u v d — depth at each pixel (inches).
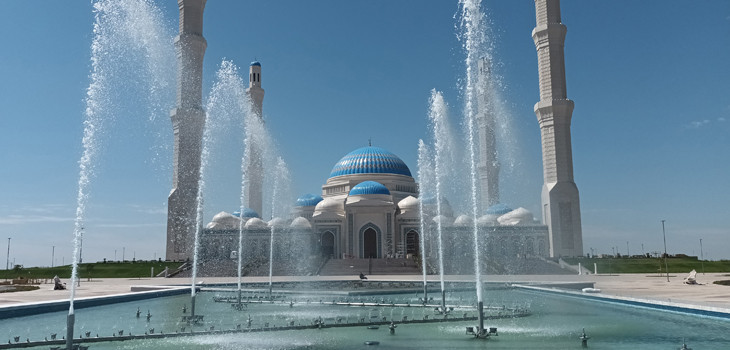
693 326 960.9
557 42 4097.0
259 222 3956.7
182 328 938.1
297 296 1718.8
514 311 1178.6
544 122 4104.3
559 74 4079.7
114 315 1229.1
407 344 789.9
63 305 1322.6
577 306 1353.3
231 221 4082.2
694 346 757.9
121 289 2138.3
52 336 829.2
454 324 1006.4
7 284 2556.6
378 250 3846.0
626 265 3481.8
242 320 1121.4
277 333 904.9
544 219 4074.8
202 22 4313.5
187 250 4013.3
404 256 3811.5
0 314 1133.1
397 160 4596.5
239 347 780.6
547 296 1696.6
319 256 3688.5
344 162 4613.7
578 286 1990.7
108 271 3447.3
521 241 3745.1
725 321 1013.2
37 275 3373.5
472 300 1545.3
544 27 4104.3
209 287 2108.8
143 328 1001.5
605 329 934.4
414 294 1815.9
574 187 3981.3
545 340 818.2
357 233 3885.3
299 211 4394.7
